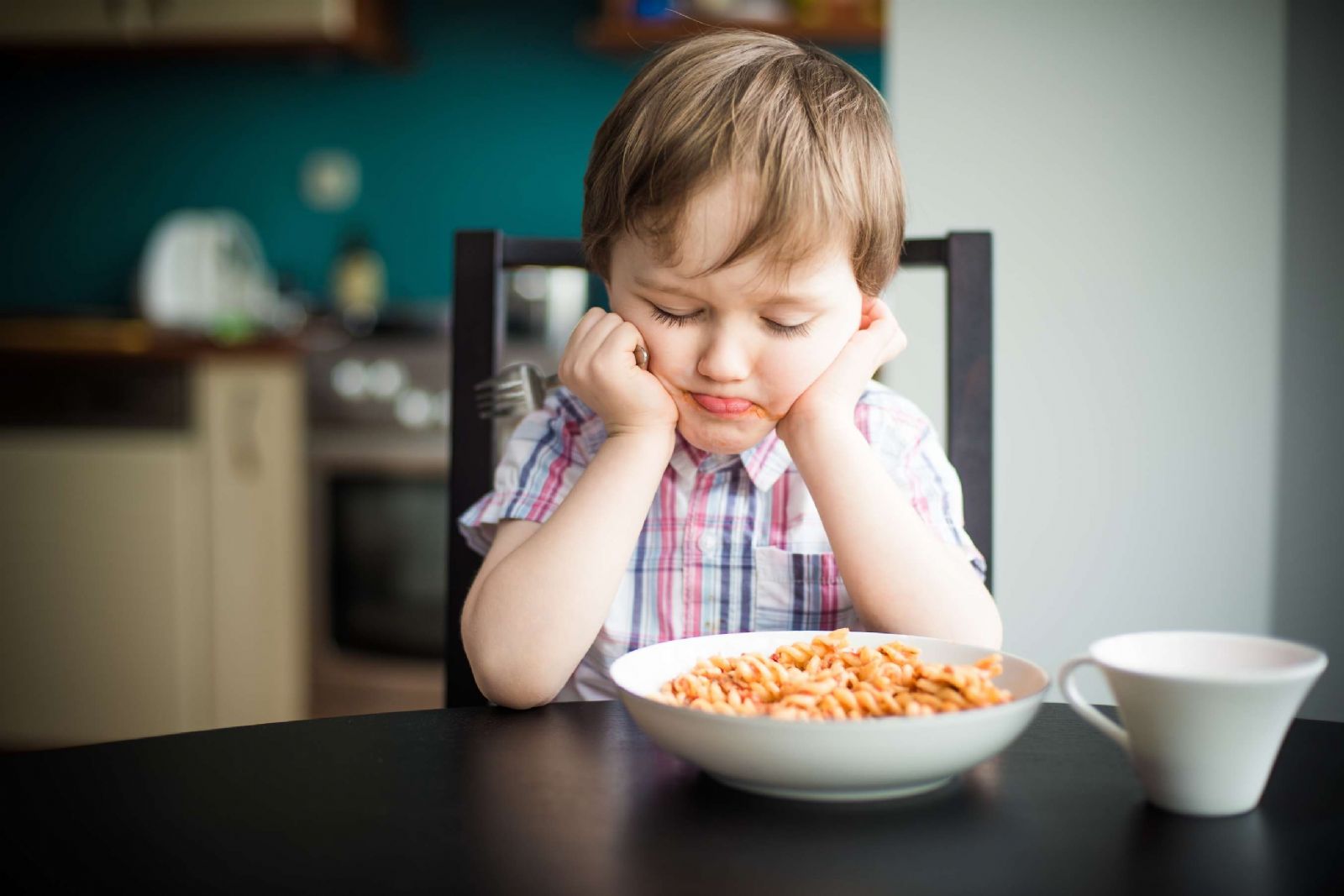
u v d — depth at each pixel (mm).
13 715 2707
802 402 858
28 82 3398
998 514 1603
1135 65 1535
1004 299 1582
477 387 1049
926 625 823
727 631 1001
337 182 3316
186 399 2660
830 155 791
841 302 816
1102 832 518
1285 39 1489
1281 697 511
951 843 505
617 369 837
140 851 498
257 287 3248
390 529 2660
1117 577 1580
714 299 784
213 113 3348
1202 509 1553
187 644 2678
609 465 845
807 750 529
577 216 3248
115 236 3395
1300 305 1508
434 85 3277
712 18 2895
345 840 510
